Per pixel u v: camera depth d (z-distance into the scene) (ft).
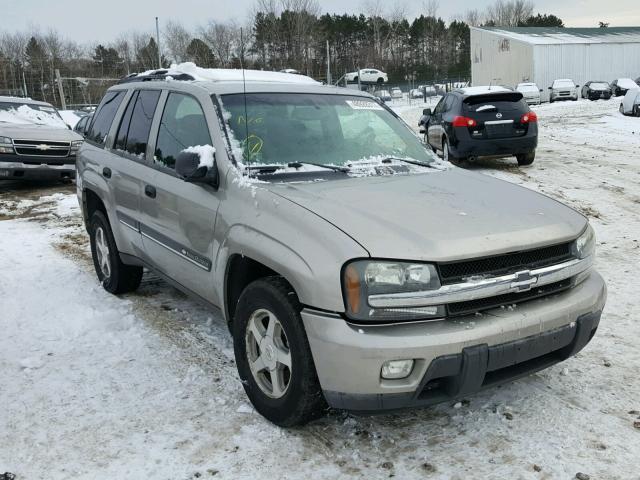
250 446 10.12
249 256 10.48
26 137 38.63
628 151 46.80
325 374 9.16
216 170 11.93
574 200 29.35
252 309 10.64
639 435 10.18
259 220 10.50
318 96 14.32
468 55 280.72
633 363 12.83
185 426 10.78
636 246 21.74
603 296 10.89
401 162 13.42
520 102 38.58
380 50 270.05
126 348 14.19
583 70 165.48
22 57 206.08
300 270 9.33
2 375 12.92
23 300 17.71
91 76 164.35
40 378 12.75
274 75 16.10
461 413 10.97
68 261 22.09
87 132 19.71
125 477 9.43
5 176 38.24
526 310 9.62
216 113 12.63
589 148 49.08
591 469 9.31
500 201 11.12
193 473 9.48
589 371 12.50
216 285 11.89
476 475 9.24
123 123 16.92
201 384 12.32
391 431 10.46
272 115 13.10
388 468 9.47
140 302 17.31
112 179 16.34
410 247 9.05
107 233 17.35
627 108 78.48
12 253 23.36
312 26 160.97
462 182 12.29
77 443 10.35
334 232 9.35
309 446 10.07
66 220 30.27
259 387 10.85
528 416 10.81
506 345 9.21
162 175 13.97
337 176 12.07
